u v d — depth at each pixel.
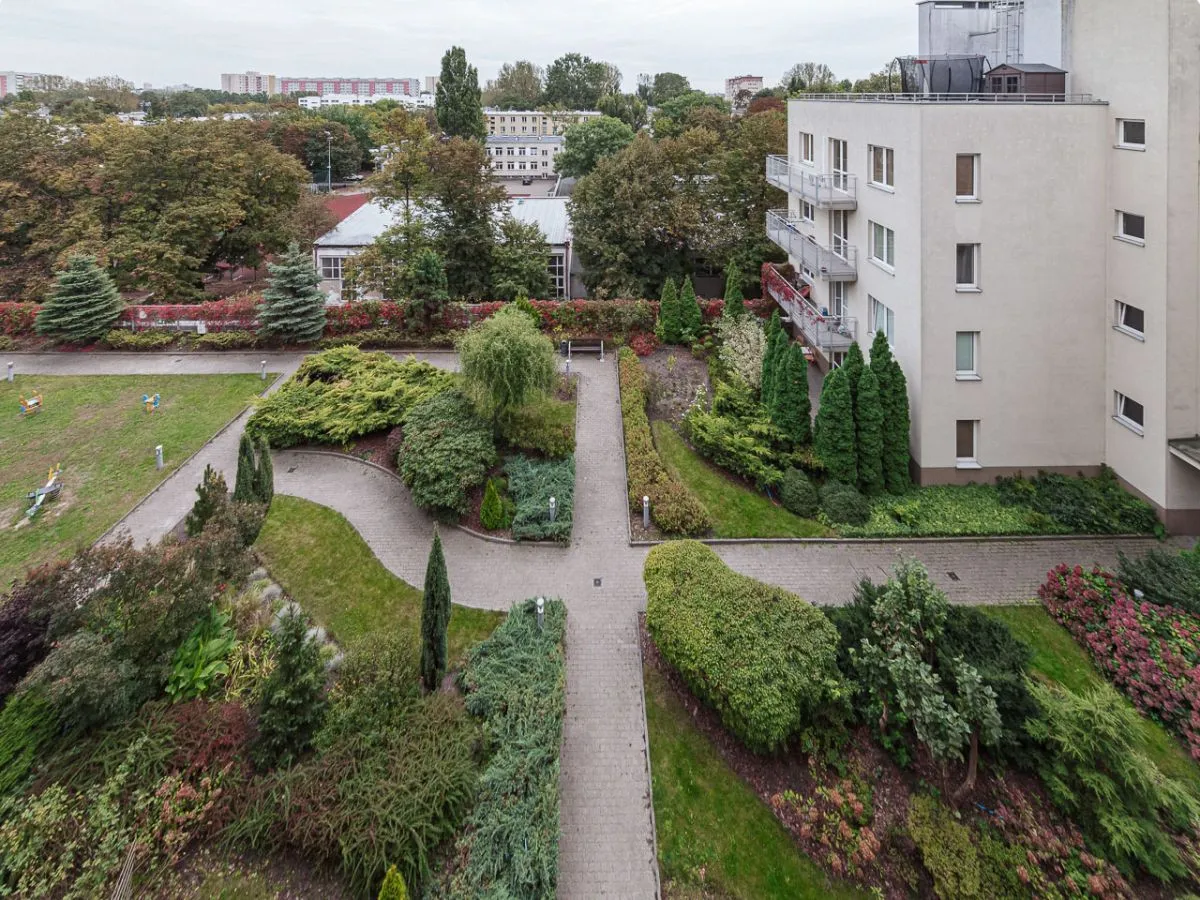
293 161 47.00
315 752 13.06
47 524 20.86
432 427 22.64
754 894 11.53
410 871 11.06
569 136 72.50
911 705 11.76
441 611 14.25
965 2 25.11
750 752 13.62
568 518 20.28
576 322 33.75
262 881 11.35
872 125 23.81
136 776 12.27
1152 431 19.62
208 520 17.09
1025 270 20.64
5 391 28.91
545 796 11.99
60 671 12.26
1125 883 10.98
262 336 32.97
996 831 11.84
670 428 25.52
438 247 36.53
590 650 16.20
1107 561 18.98
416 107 119.25
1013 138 19.88
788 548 19.84
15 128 38.62
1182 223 18.20
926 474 21.95
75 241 37.53
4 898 10.77
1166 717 14.23
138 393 28.78
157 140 38.72
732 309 32.12
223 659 14.88
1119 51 19.44
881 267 23.69
